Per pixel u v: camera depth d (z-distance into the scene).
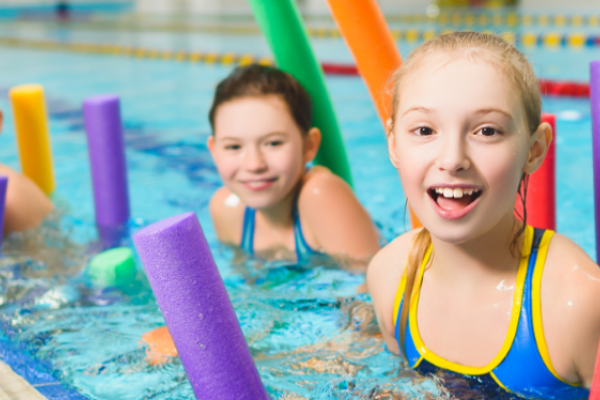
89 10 9.66
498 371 0.89
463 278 0.90
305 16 7.44
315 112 1.59
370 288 1.05
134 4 10.16
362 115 3.19
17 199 1.67
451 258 0.90
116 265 1.42
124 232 1.74
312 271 1.45
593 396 0.73
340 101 3.51
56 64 5.29
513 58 0.82
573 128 2.69
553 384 0.87
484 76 0.79
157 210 1.98
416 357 0.96
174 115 3.41
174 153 2.71
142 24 7.68
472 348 0.91
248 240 1.59
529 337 0.86
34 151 1.93
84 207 1.96
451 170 0.78
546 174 1.16
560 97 3.28
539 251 0.89
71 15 9.08
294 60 1.55
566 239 0.91
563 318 0.85
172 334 0.79
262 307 1.28
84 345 1.15
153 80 4.41
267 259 1.53
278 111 1.41
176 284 0.76
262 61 4.80
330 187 1.49
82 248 1.62
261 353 1.09
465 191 0.79
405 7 7.41
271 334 1.16
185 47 5.70
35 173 1.95
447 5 7.18
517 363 0.88
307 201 1.49
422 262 0.96
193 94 3.91
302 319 1.22
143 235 0.76
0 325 1.23
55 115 3.46
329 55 4.95
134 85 4.26
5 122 3.21
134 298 1.34
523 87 0.81
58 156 2.63
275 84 1.44
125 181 1.77
